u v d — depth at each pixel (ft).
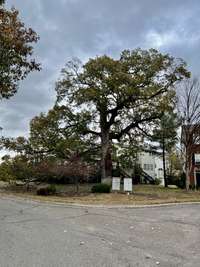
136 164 131.95
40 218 45.60
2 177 112.06
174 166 159.74
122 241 30.83
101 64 102.68
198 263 23.72
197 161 130.31
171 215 49.75
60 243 29.60
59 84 107.96
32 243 29.45
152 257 25.05
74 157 99.86
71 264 22.88
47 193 87.40
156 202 68.03
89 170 100.89
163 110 105.09
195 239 32.09
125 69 105.29
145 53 107.14
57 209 57.26
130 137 116.16
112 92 104.53
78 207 61.00
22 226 38.70
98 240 31.12
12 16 41.34
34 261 23.45
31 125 109.29
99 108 106.83
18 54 41.65
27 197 79.71
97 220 43.93
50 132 106.63
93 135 111.96
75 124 108.17
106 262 23.48
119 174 123.75
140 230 36.83
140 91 102.01
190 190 103.76
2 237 31.94
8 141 107.14
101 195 82.84
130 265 22.77
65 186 108.37
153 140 117.91
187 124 104.58
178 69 107.04
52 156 104.78
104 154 108.58
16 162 105.91
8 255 25.03
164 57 106.83
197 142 110.83
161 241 31.09
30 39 43.16
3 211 53.36
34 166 103.14
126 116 111.24
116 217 46.98
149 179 157.38
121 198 76.59
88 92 101.96
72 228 37.65
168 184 145.18
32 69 43.88
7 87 42.86
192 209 58.54
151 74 106.01
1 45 39.96
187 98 113.60
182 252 26.86
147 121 112.27
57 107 108.06
